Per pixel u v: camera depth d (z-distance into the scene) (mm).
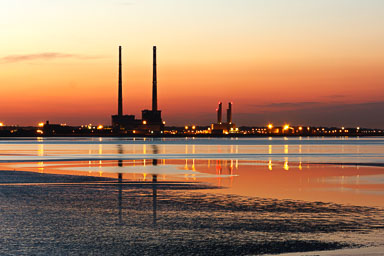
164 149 131125
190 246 17047
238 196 30172
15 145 172875
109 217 22422
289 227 20266
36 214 23172
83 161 71562
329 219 22047
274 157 85375
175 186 36250
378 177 44469
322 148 143375
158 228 19969
